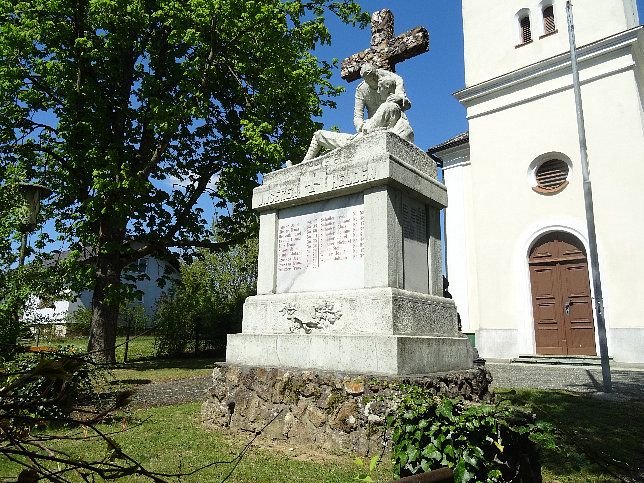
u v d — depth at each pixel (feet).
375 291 16.28
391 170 16.90
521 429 9.20
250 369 18.13
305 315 17.90
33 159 45.68
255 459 14.33
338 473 12.90
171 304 59.98
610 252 44.21
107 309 44.37
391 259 16.63
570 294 46.62
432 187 19.56
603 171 45.73
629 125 44.86
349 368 15.89
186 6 44.39
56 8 41.73
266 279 20.29
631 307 42.42
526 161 50.88
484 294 51.31
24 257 42.29
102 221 44.88
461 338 18.89
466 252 58.03
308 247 19.25
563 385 30.42
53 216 47.85
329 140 21.04
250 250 81.00
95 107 46.16
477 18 57.93
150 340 69.87
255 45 46.34
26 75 42.70
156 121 42.22
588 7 49.39
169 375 37.52
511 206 51.19
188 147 54.24
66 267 42.04
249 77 49.93
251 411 17.60
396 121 20.29
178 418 20.18
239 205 51.88
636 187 43.60
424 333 17.24
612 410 21.84
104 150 45.55
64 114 45.21
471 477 8.50
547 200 48.80
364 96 22.02
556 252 48.14
